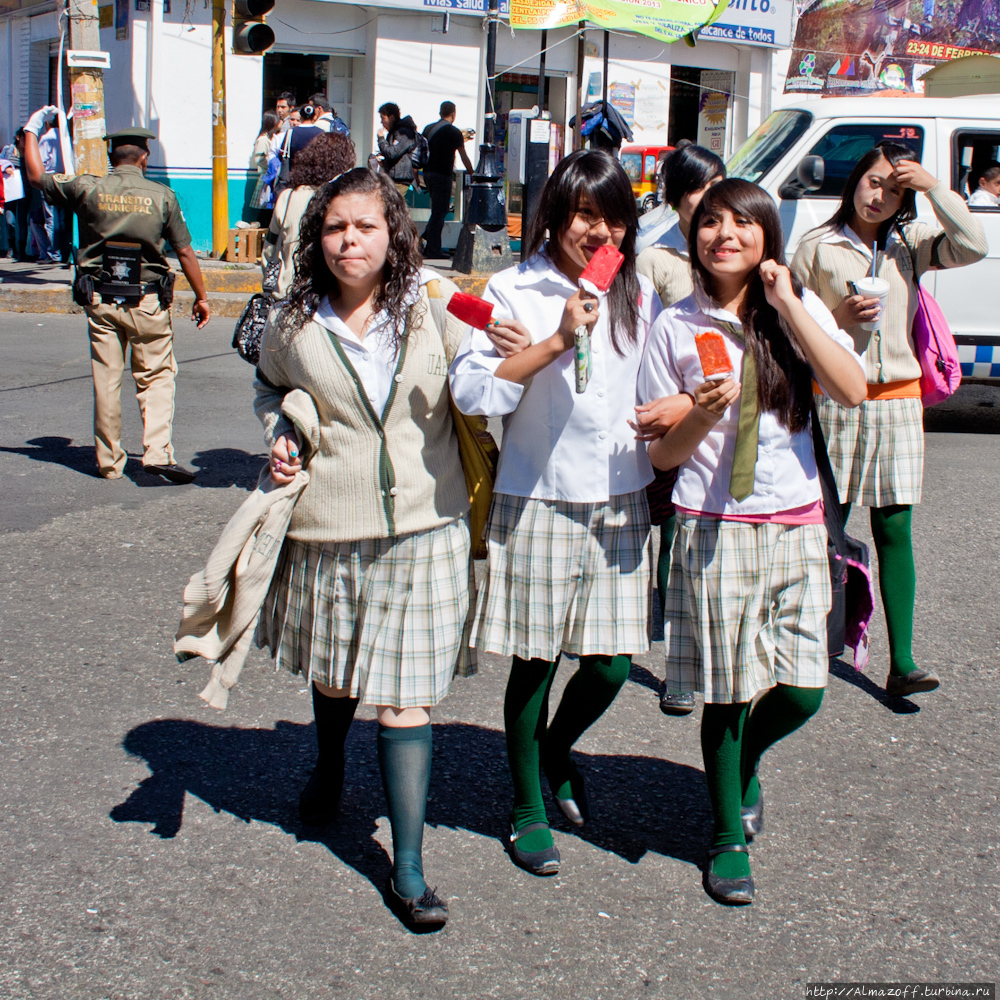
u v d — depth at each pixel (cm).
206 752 359
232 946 268
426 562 281
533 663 300
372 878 297
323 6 1568
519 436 293
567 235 280
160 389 632
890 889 301
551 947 272
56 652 423
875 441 405
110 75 1539
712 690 289
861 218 393
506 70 1428
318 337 274
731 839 297
